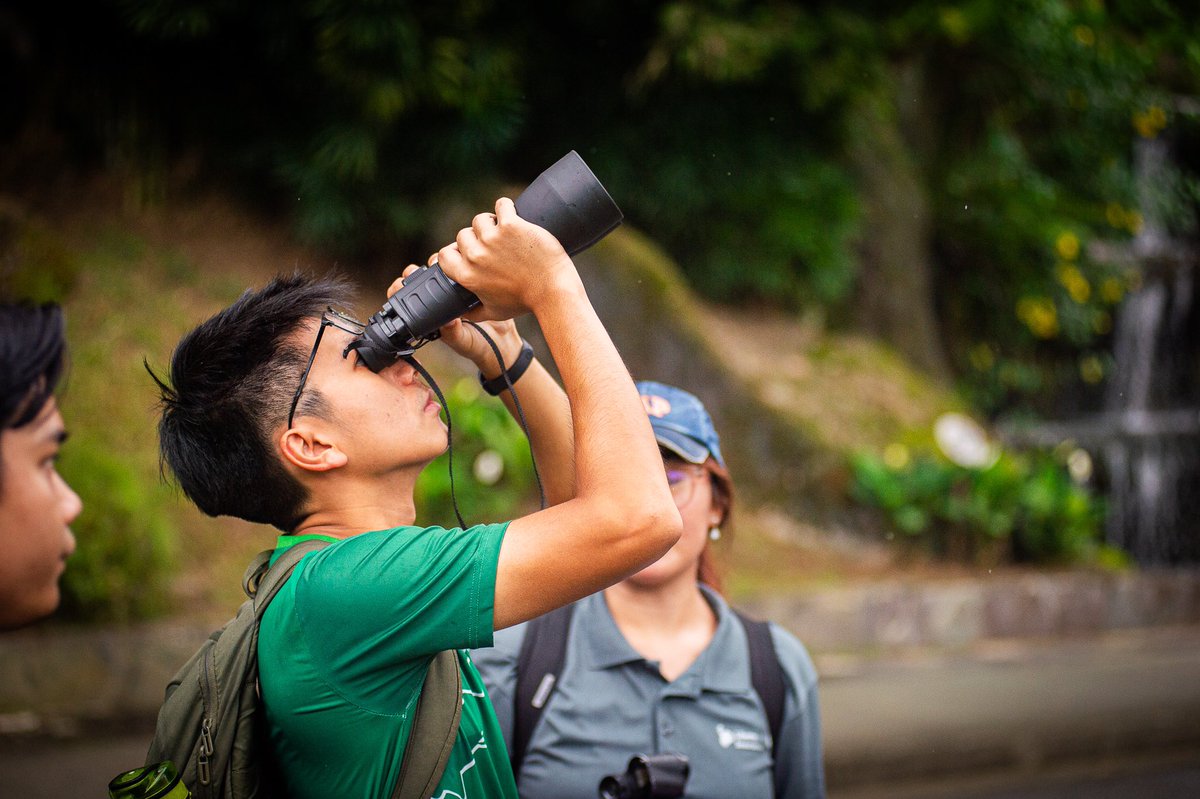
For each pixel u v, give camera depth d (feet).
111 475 31.83
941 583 40.93
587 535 7.66
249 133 47.75
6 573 6.41
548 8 50.85
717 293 54.60
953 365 68.90
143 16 42.37
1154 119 67.51
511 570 7.73
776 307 56.13
